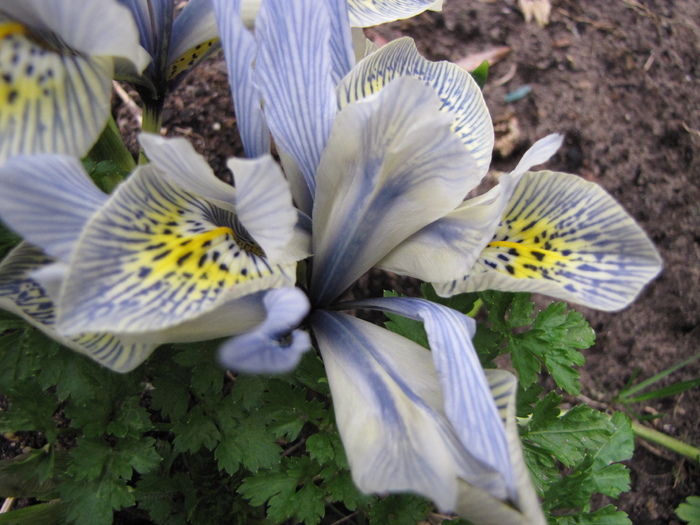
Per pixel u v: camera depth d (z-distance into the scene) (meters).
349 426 0.08
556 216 0.09
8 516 0.11
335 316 0.09
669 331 0.16
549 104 0.17
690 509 0.14
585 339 0.11
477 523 0.07
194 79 0.16
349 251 0.09
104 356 0.08
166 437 0.13
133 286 0.07
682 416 0.16
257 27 0.08
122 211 0.07
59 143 0.07
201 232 0.08
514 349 0.11
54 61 0.07
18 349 0.10
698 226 0.17
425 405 0.08
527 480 0.07
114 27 0.07
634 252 0.09
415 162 0.08
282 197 0.07
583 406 0.11
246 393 0.10
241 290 0.07
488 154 0.10
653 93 0.18
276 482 0.10
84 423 0.10
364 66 0.09
